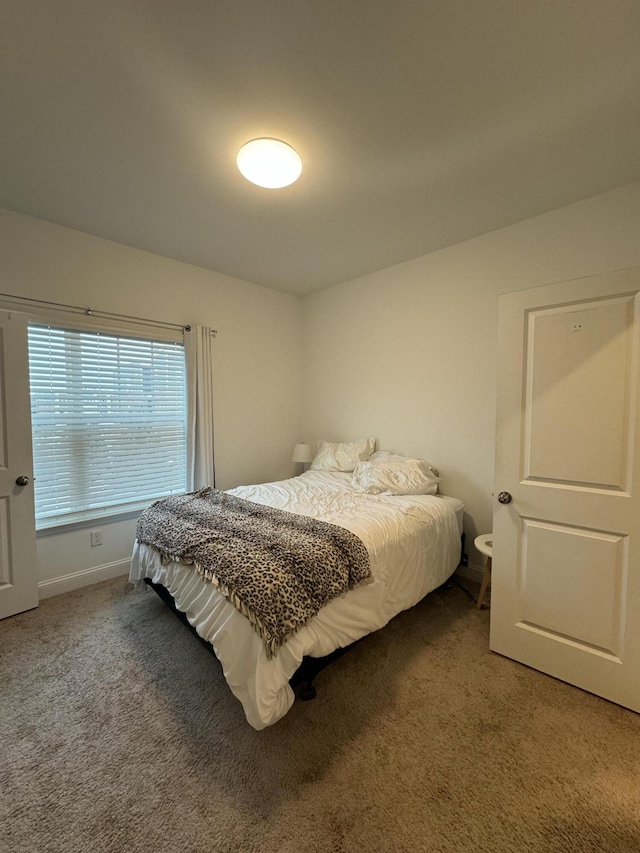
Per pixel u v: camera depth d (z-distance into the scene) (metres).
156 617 2.22
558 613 1.71
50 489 2.50
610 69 1.33
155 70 1.33
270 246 2.81
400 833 1.08
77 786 1.22
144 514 2.31
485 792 1.20
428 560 2.22
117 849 1.04
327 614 1.51
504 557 1.87
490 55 1.28
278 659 1.31
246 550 1.59
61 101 1.46
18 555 2.24
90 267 2.60
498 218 2.41
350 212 2.32
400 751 1.35
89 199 2.17
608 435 1.57
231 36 1.21
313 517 2.12
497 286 2.58
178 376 3.14
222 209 2.28
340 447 3.51
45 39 1.21
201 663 1.82
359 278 3.50
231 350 3.48
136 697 1.60
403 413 3.21
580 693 1.64
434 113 1.53
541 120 1.58
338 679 1.72
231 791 1.20
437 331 2.94
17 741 1.38
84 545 2.63
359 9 1.13
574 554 1.66
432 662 1.84
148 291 2.90
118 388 2.79
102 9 1.12
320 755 1.33
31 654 1.88
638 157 1.82
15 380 2.21
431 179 1.99
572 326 1.64
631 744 1.38
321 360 3.91
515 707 1.56
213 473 3.30
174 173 1.92
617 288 1.51
